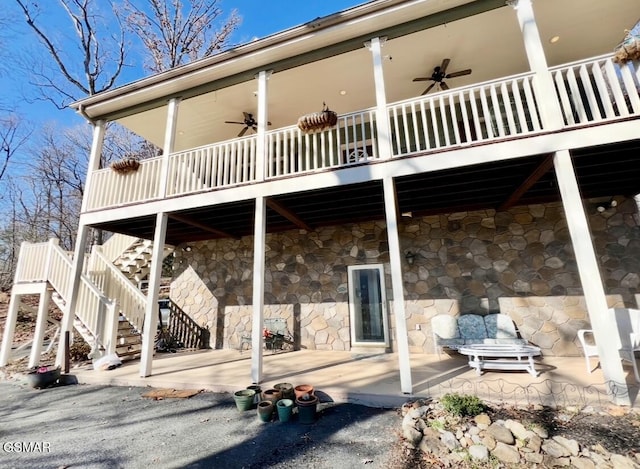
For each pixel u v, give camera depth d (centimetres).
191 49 1487
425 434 309
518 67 657
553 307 573
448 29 545
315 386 443
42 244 743
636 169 473
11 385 576
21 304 805
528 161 438
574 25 547
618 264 558
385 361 575
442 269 645
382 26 518
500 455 271
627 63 398
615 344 346
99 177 679
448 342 579
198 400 452
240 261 826
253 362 483
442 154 448
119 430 367
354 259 714
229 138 908
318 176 506
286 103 748
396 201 554
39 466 298
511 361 471
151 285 569
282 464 286
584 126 398
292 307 743
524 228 613
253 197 538
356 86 693
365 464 281
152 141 930
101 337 637
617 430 290
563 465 256
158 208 598
